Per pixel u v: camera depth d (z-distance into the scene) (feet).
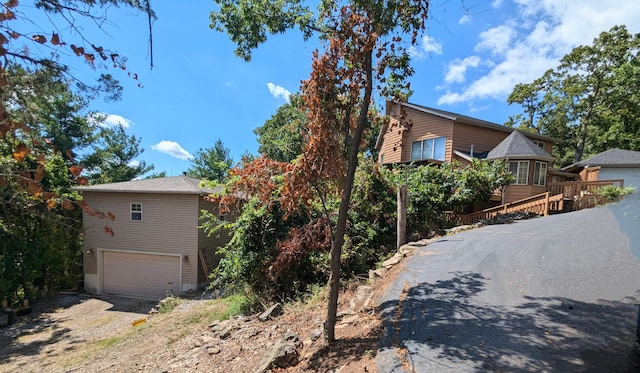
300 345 13.23
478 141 53.47
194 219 43.98
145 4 8.08
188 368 14.93
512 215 37.99
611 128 79.30
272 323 17.95
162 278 45.14
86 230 47.09
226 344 16.62
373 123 13.92
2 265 39.83
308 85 12.26
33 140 5.66
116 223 46.37
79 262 50.98
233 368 13.61
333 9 12.44
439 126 53.83
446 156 52.13
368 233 26.78
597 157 65.00
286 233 23.71
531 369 8.89
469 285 15.79
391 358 10.01
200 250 44.45
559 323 11.46
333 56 11.83
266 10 14.64
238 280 24.85
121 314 38.19
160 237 44.98
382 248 28.19
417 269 19.11
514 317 12.11
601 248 19.36
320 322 15.55
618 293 13.42
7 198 19.84
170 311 33.83
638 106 74.69
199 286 44.01
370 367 9.78
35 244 43.14
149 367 16.79
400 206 26.76
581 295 13.60
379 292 16.75
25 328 34.37
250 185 15.21
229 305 26.61
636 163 59.00
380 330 12.32
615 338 10.25
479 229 30.71
